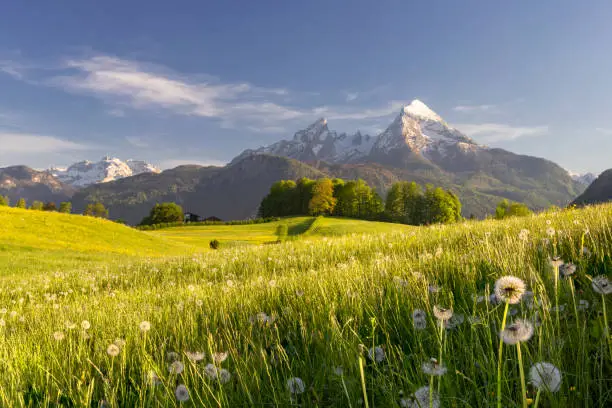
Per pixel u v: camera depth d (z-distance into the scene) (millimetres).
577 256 3758
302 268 10227
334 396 2137
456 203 109312
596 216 6766
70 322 4965
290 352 2914
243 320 3945
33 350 3912
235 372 2545
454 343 2422
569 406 1600
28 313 7438
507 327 1287
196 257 17312
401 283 3906
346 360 2344
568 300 2525
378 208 121688
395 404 1721
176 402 2234
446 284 3699
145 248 42594
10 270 22375
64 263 26000
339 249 12508
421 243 10008
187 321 4129
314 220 97000
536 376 1335
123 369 2949
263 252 15383
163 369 2736
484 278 3965
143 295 8445
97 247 37375
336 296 3912
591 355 1959
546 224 7207
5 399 2469
